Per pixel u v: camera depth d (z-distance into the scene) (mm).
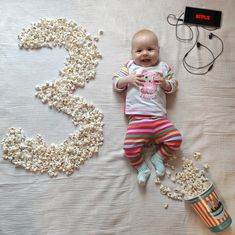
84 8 1658
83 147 1457
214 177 1472
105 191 1414
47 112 1499
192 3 1704
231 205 1442
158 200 1416
